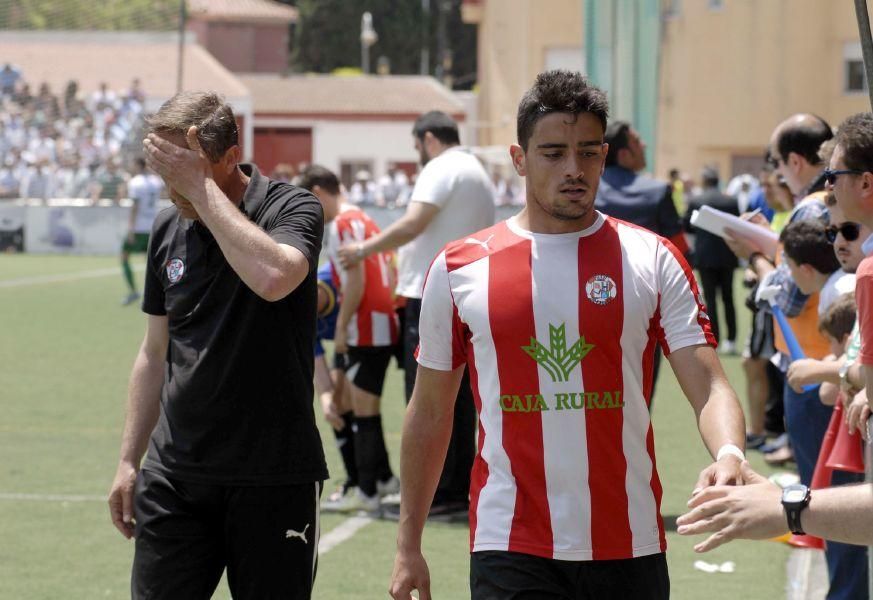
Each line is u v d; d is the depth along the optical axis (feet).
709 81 171.12
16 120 167.73
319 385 31.81
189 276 16.22
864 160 15.72
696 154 172.65
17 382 53.52
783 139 26.66
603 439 14.01
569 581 14.03
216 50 265.54
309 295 16.37
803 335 25.26
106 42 199.62
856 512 11.48
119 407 47.75
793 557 28.30
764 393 39.70
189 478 16.07
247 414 16.01
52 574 26.61
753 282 36.86
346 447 32.73
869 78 13.80
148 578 16.24
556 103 13.94
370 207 131.03
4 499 33.32
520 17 187.01
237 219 15.26
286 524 16.10
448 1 301.84
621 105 61.52
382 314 31.09
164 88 190.39
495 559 14.12
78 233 140.36
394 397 50.98
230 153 15.96
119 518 17.20
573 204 14.02
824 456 21.62
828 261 23.63
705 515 11.94
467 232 30.22
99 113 172.86
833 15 167.43
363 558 27.89
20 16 199.93
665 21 171.32
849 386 18.74
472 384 14.67
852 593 21.98
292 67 302.66
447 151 30.66
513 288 14.20
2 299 89.61
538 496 14.05
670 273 14.30
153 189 94.63
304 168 31.32
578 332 14.01
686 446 40.42
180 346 16.35
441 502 31.83
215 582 16.65
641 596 14.08
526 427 14.10
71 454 39.17
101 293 94.84
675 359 14.25
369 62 302.86
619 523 14.01
